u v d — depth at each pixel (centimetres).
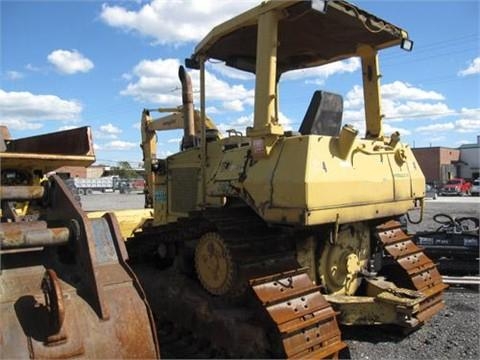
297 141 409
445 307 612
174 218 591
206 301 459
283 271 425
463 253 819
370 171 462
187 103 634
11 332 222
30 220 304
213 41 508
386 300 463
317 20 468
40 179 436
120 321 250
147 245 590
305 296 409
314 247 477
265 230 465
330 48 562
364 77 559
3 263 262
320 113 470
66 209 285
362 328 527
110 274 266
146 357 251
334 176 410
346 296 482
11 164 400
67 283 259
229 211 475
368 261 542
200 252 483
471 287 723
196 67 550
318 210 392
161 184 623
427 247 838
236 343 411
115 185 4594
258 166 436
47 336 226
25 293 245
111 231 287
